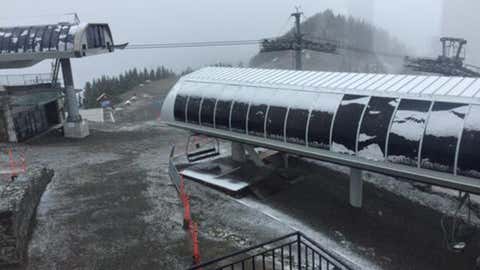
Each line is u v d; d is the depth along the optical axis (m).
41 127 29.06
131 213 14.77
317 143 13.74
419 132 11.37
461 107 10.96
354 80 14.37
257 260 11.44
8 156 22.62
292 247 12.11
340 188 15.98
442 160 10.94
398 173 11.91
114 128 30.78
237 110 16.38
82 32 25.50
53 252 12.22
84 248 12.42
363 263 11.28
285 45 29.41
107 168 20.28
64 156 22.72
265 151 19.28
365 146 12.48
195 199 15.91
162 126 30.77
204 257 11.73
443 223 13.23
